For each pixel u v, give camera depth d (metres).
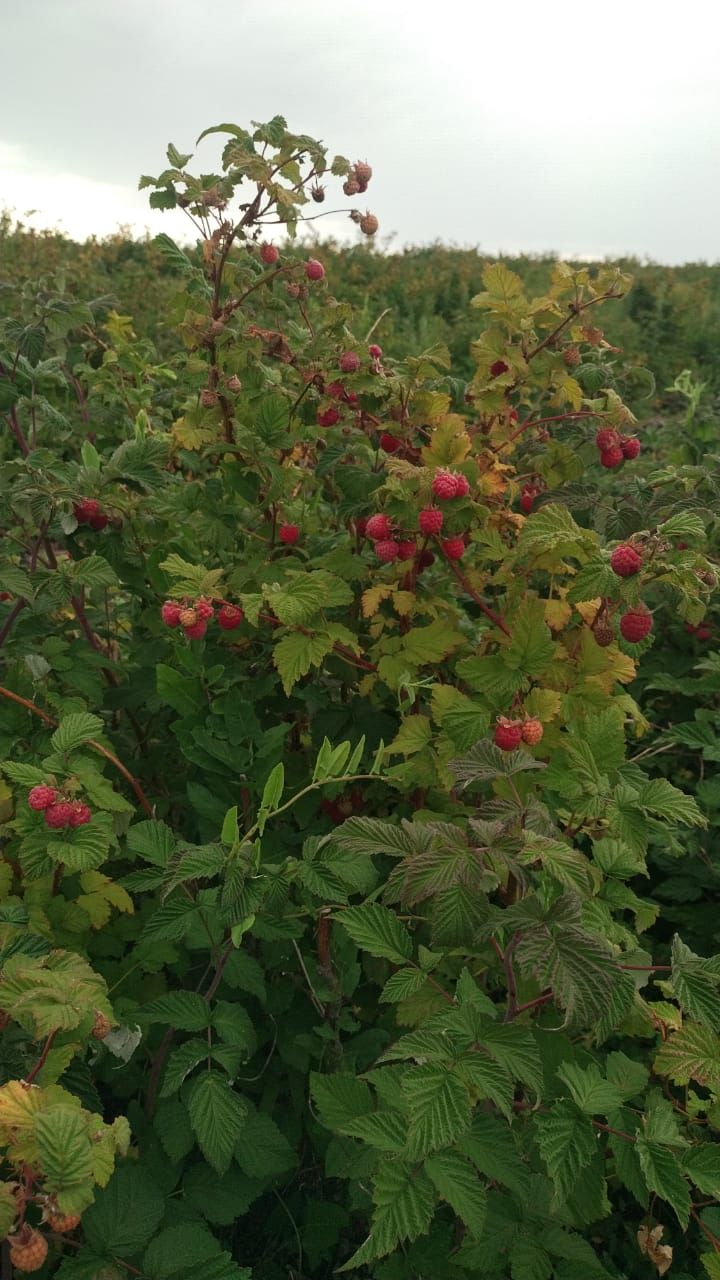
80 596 3.24
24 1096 1.45
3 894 2.21
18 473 2.96
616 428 3.23
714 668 3.54
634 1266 2.47
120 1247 1.75
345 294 13.30
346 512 2.97
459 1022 1.63
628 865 2.07
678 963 1.85
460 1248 1.76
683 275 19.72
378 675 2.87
